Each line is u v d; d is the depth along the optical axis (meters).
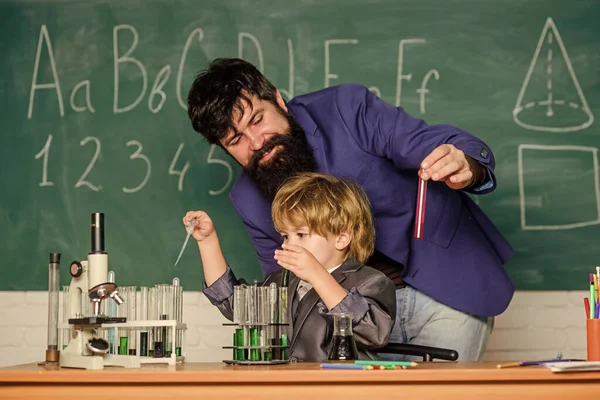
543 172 4.16
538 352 4.09
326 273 2.13
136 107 4.29
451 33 4.22
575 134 4.17
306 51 4.24
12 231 4.26
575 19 4.22
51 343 2.05
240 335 2.02
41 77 4.34
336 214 2.48
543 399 1.65
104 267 2.02
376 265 2.81
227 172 4.23
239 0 4.29
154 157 4.26
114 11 4.34
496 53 4.21
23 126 4.32
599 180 4.15
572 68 4.20
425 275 2.74
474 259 2.81
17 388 1.69
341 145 2.74
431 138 2.55
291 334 2.34
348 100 2.80
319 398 1.65
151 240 4.22
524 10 4.23
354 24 4.24
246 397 1.66
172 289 2.12
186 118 4.27
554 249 4.13
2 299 4.23
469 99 4.19
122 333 2.11
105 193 4.26
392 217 2.76
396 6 4.24
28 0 4.36
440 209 2.80
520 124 4.18
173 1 4.32
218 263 2.56
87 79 4.32
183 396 1.66
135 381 1.66
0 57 4.34
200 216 2.54
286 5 4.27
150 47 4.31
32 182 4.29
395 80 4.21
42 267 4.24
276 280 2.68
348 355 2.03
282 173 2.68
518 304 4.12
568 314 4.11
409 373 1.64
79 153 4.29
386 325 2.12
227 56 4.27
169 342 2.09
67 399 1.68
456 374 1.64
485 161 2.37
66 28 4.35
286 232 2.54
